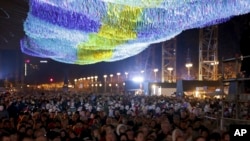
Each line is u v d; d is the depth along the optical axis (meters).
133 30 22.86
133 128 14.40
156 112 24.77
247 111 13.38
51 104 29.56
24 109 27.36
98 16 16.95
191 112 22.75
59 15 23.73
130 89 72.69
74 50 48.94
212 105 26.50
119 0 14.32
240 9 15.44
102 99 33.88
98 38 32.84
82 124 15.20
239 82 12.26
